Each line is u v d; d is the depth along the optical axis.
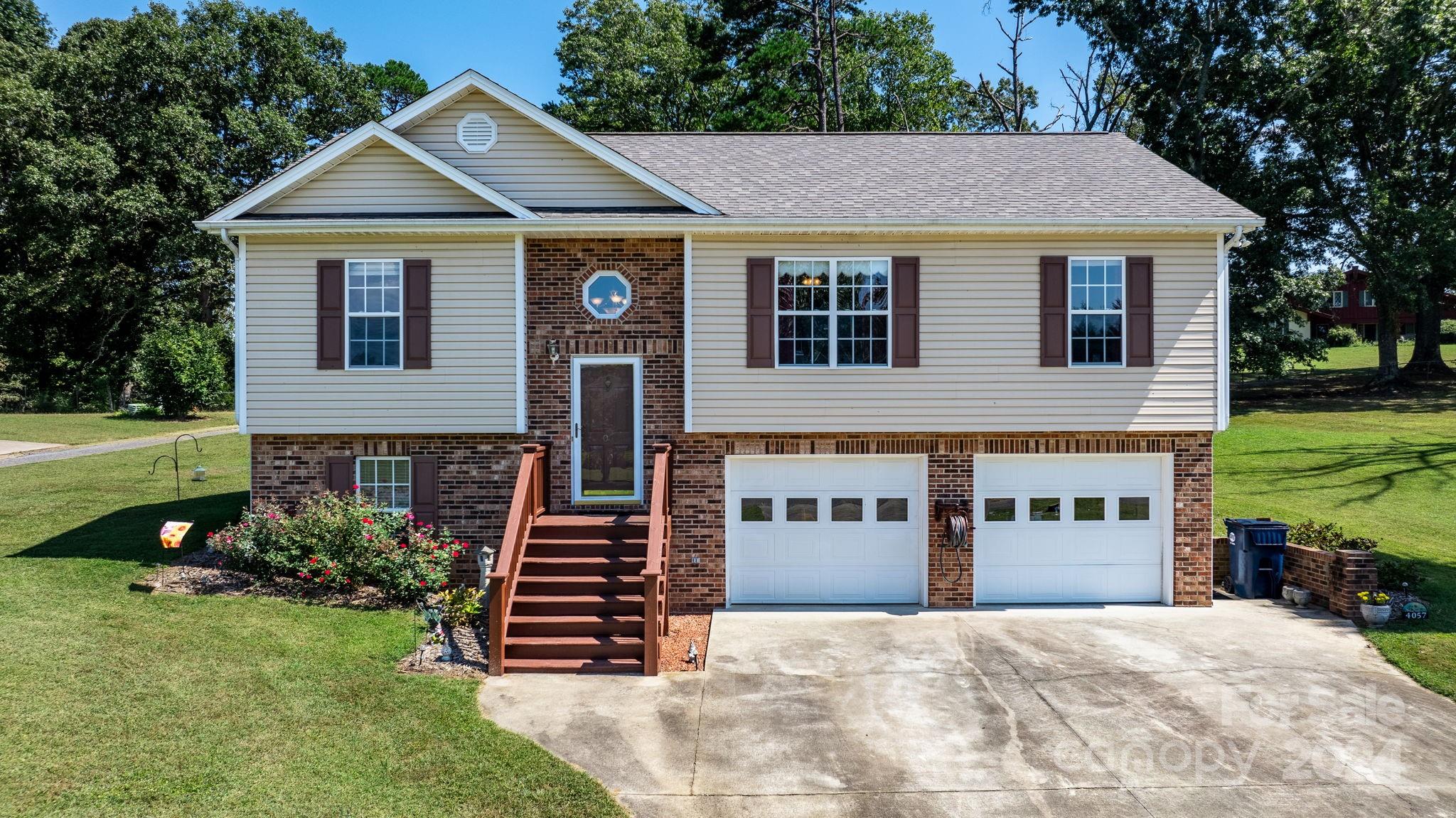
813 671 9.47
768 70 34.44
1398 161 31.23
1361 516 16.14
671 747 7.50
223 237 11.68
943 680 9.16
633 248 12.07
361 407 11.89
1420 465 20.05
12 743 6.79
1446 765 7.18
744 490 12.30
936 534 12.11
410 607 10.61
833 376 11.91
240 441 26.88
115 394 38.34
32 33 44.38
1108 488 12.32
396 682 8.52
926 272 11.89
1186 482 12.16
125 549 12.41
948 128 42.38
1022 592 12.36
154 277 40.66
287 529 11.23
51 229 35.97
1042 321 11.88
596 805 6.41
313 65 41.16
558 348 12.03
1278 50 31.19
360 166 12.00
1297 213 31.56
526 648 9.50
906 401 11.93
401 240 11.83
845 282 11.91
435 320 11.87
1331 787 6.82
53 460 22.02
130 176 38.44
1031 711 8.33
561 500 12.05
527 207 12.26
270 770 6.63
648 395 12.06
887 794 6.73
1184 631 10.86
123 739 6.98
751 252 11.84
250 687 8.09
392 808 6.23
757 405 11.90
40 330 39.12
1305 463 20.78
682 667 9.58
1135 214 11.74
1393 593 11.68
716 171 13.39
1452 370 35.25
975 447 12.11
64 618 9.46
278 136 37.53
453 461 12.03
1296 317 36.50
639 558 10.54
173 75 37.78
